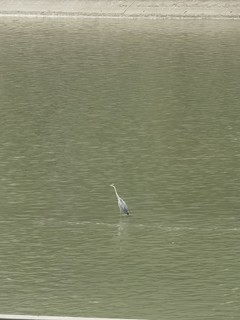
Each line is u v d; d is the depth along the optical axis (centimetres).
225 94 6662
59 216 3847
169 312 2892
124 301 2984
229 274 3200
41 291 3064
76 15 11594
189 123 5700
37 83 7206
